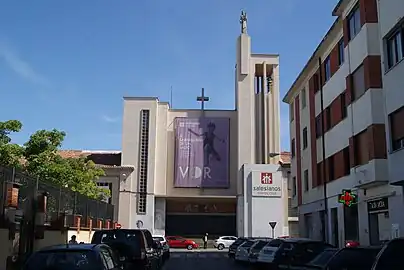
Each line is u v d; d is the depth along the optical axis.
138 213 60.09
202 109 63.88
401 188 21.17
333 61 31.33
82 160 40.78
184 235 65.88
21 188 17.89
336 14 28.88
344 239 28.91
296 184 41.78
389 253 8.02
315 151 35.81
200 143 63.00
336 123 30.52
